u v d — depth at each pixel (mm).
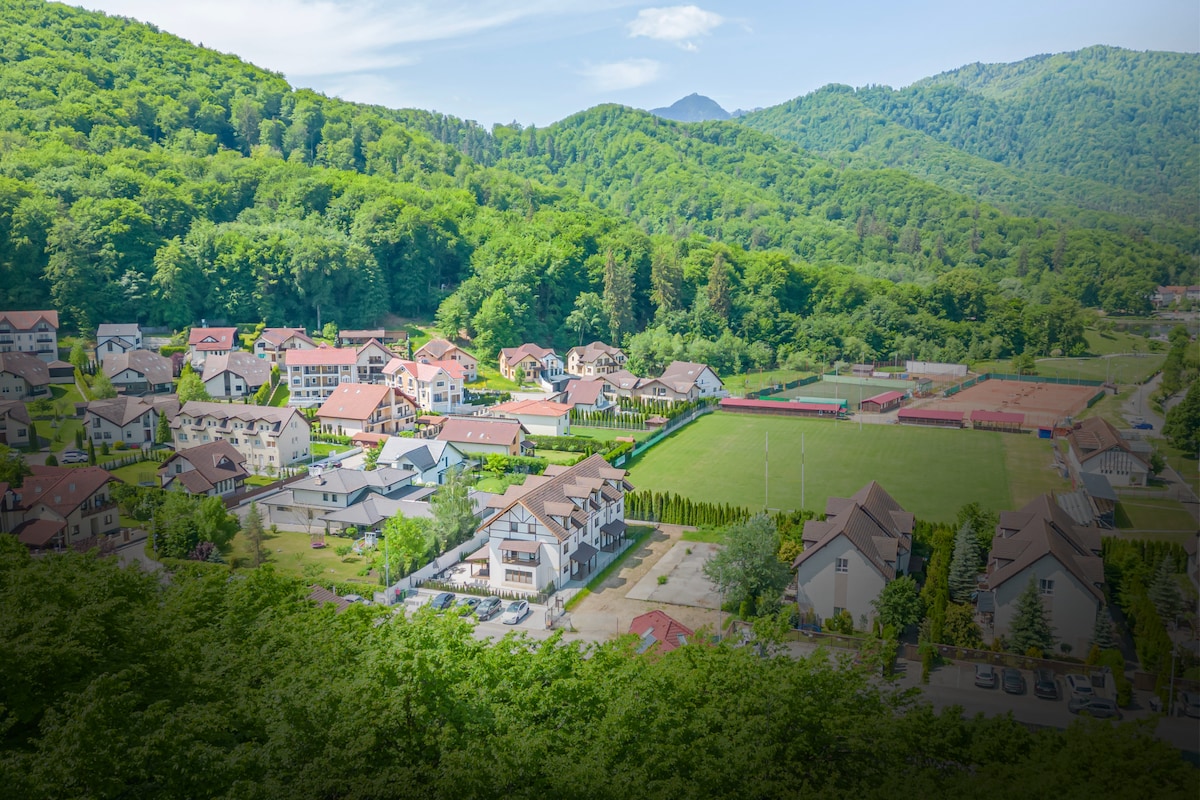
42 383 123750
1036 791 28938
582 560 69938
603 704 35625
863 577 58750
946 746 32875
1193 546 67562
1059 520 63906
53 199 161625
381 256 199500
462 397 138125
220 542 74625
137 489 86812
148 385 130500
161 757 29750
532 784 30766
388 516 80500
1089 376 164125
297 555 73562
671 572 71188
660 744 32188
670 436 123750
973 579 60188
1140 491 89562
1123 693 48781
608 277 198750
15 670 31328
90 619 33969
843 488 95562
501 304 176000
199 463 88938
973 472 101875
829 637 56656
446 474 89875
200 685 35031
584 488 74875
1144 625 54000
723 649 38594
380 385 122438
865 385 167375
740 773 30766
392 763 31969
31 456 99688
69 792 27047
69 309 150875
